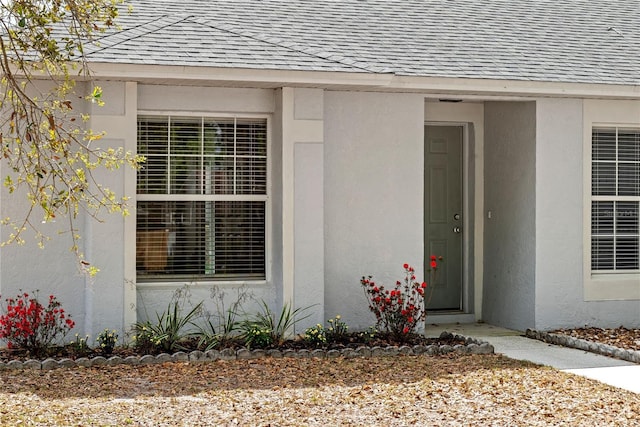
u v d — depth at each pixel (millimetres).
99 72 11391
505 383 10070
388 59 12984
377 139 13117
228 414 8680
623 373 10789
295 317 12469
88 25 8742
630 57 14453
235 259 12711
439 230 14820
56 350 11461
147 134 12336
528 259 13805
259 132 12766
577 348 12570
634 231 14258
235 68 11711
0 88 11031
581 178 13883
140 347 11625
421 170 13281
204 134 12562
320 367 10883
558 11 16094
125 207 11625
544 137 13680
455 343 12477
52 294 11953
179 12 13391
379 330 12836
